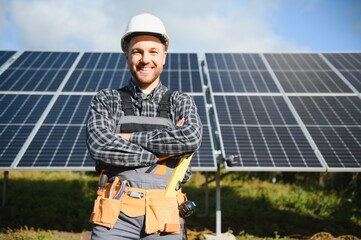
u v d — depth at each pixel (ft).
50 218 32.24
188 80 36.47
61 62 41.50
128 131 8.93
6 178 33.22
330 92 34.94
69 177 60.23
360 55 44.27
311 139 27.89
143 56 9.03
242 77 37.88
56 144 27.20
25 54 43.39
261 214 36.14
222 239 26.55
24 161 25.12
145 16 9.16
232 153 26.30
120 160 8.30
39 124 29.48
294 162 25.40
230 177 62.49
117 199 8.25
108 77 37.52
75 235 28.35
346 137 28.32
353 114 31.30
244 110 31.73
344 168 24.80
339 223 33.78
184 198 9.07
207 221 34.42
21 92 34.42
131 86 9.48
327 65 41.29
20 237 26.37
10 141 27.35
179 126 8.72
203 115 30.60
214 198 45.24
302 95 34.35
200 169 24.82
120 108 9.32
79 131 28.84
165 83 35.63
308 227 33.14
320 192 49.93
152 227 8.05
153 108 9.27
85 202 39.11
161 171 8.58
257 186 57.21
